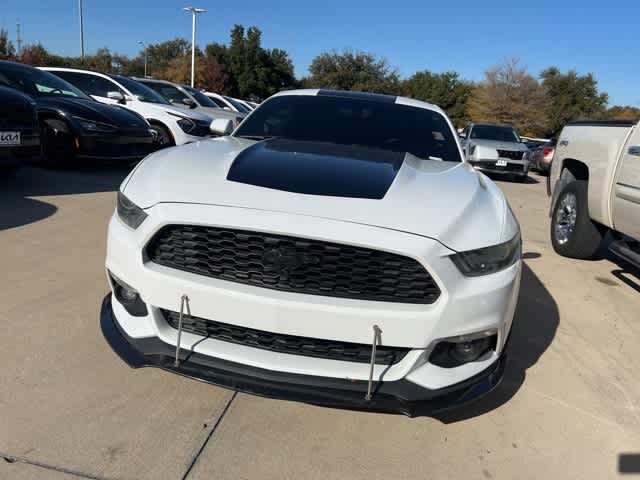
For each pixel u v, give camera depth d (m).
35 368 2.39
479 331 1.98
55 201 5.47
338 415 2.29
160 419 2.14
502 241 2.05
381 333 1.88
